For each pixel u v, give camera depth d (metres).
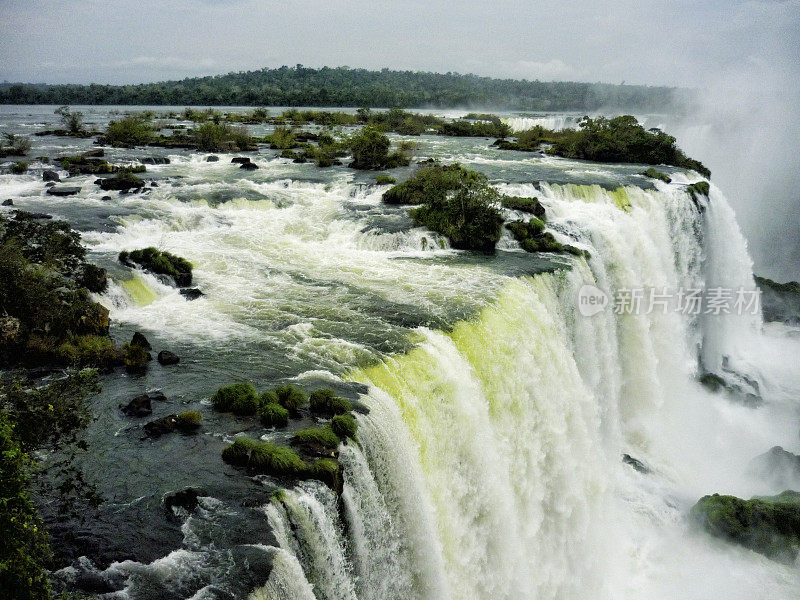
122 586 11.44
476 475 20.67
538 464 24.17
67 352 19.30
